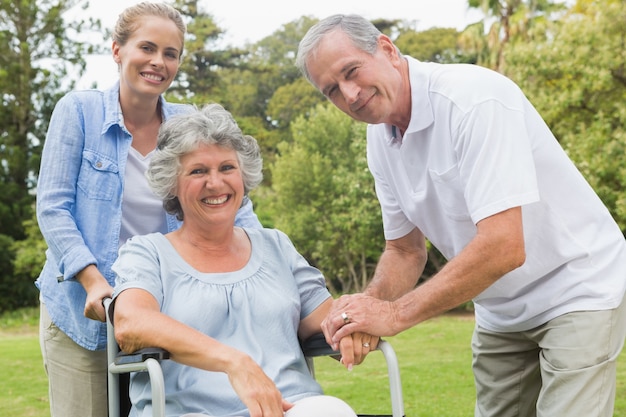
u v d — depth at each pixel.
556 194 2.22
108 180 2.48
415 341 7.66
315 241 12.40
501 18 13.55
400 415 2.01
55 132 2.48
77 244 2.38
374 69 2.17
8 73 14.62
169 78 2.57
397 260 2.63
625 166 9.60
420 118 2.20
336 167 12.49
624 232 9.80
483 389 2.63
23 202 14.57
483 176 2.04
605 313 2.19
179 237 2.21
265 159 17.17
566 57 10.09
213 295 2.10
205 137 2.13
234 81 21.36
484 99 2.08
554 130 10.40
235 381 1.86
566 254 2.22
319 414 1.90
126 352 2.00
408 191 2.38
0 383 6.17
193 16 19.69
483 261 2.03
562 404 2.21
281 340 2.12
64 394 2.53
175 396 2.01
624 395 4.88
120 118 2.51
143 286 2.05
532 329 2.35
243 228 2.32
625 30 9.97
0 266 14.20
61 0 14.70
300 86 20.27
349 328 2.06
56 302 2.50
